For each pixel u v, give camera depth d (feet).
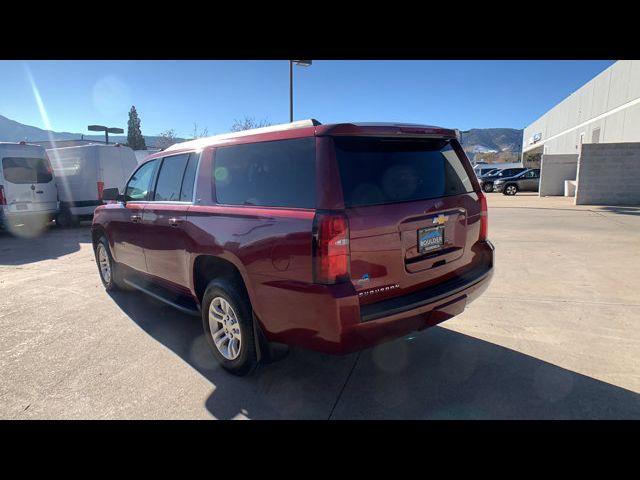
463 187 11.21
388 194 9.08
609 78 81.56
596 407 9.02
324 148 8.48
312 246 8.12
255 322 9.96
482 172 124.57
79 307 16.81
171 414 9.27
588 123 93.76
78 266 24.79
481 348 12.02
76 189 43.14
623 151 53.88
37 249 31.32
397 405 9.38
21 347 13.01
